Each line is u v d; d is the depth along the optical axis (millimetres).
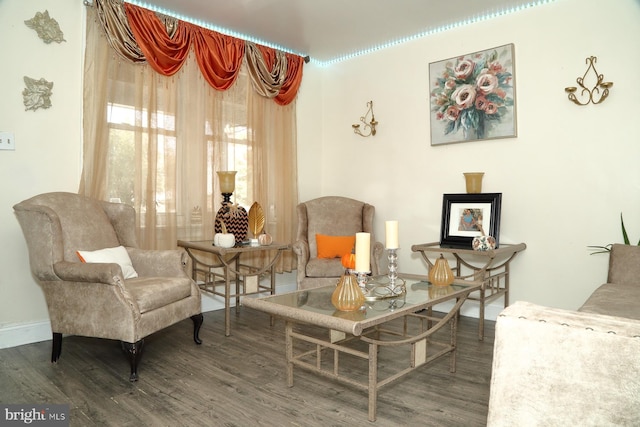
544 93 3396
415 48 4141
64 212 2791
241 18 3760
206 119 3842
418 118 4125
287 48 4480
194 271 3730
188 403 2098
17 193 2947
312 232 4133
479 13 3633
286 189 4484
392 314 1980
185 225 3707
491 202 3453
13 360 2662
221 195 3918
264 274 4285
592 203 3197
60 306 2570
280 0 3406
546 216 3402
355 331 1773
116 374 2453
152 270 3002
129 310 2359
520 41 3504
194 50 3730
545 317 897
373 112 4477
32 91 2986
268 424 1899
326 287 2658
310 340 2188
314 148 4871
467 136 3777
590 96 3174
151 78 3480
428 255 4055
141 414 1986
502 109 3580
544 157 3404
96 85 3217
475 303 3775
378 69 4434
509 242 3582
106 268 2357
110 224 3090
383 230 4398
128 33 3314
